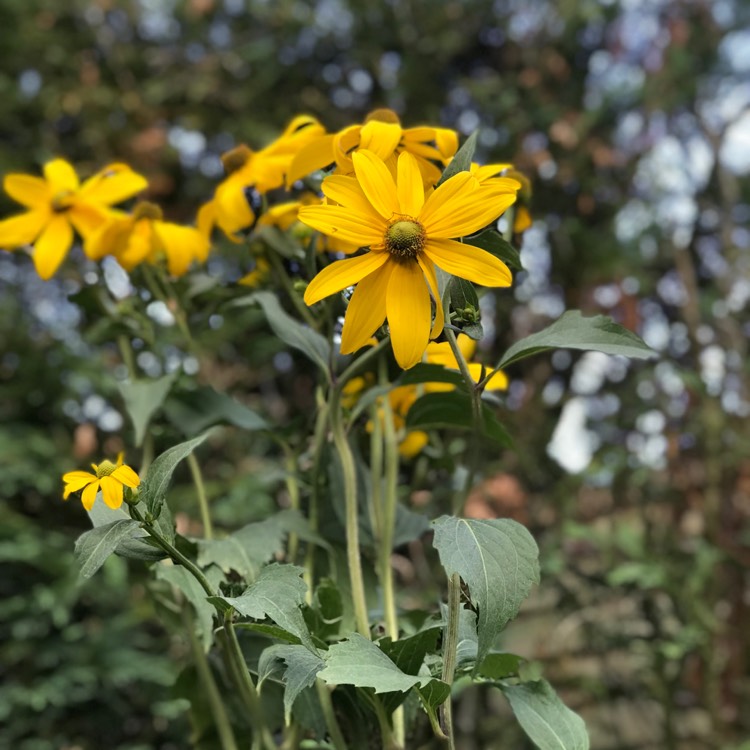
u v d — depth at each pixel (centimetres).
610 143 173
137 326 69
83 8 192
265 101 187
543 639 146
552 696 46
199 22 190
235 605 38
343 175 43
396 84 175
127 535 39
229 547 53
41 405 171
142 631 166
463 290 42
